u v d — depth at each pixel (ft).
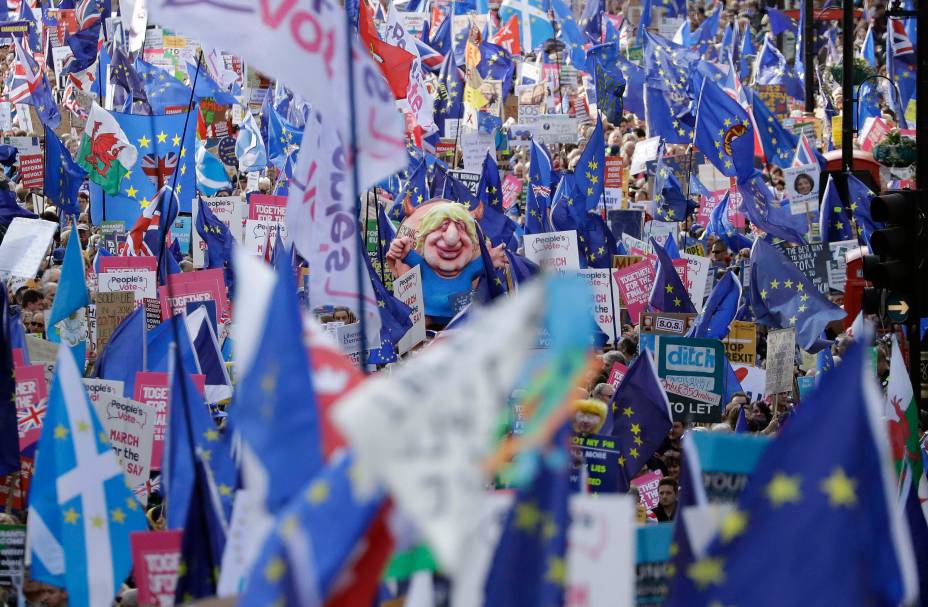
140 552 38.37
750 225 140.26
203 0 38.42
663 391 62.69
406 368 21.59
